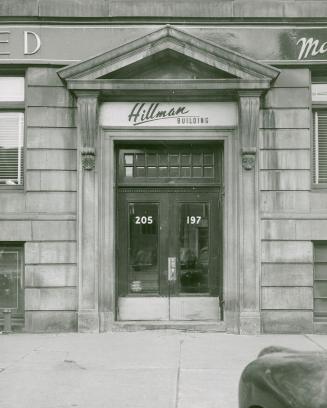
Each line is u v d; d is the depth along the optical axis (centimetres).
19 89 1176
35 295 1134
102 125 1155
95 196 1136
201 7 1160
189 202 1205
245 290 1123
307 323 1127
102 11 1155
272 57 1158
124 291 1190
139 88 1127
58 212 1147
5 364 859
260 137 1149
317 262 1152
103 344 1013
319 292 1151
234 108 1159
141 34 1159
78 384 748
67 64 1155
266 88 1121
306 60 1153
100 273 1140
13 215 1143
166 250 1198
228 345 1008
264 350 480
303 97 1153
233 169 1155
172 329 1147
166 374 799
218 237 1198
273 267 1134
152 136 1159
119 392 710
